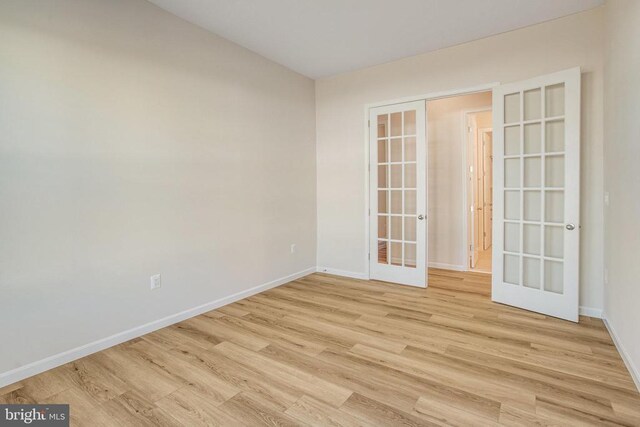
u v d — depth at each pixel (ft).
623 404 5.95
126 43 8.52
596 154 9.63
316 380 6.84
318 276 15.01
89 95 7.84
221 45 11.05
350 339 8.71
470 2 9.21
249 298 12.03
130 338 8.75
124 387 6.65
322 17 9.91
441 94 12.25
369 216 14.23
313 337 8.85
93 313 8.04
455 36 11.20
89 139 7.86
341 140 14.80
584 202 9.86
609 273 8.95
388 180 13.61
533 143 10.37
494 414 5.73
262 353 8.00
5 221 6.67
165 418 5.75
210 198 10.77
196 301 10.42
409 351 8.02
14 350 6.84
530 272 10.64
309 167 15.16
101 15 8.02
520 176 10.59
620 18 7.65
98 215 8.06
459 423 5.53
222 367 7.38
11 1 6.66
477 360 7.55
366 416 5.74
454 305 11.12
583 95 9.77
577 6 9.46
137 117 8.79
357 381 6.79
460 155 15.47
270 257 13.16
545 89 9.99
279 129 13.48
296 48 12.01
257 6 9.28
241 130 11.80
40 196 7.12
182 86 9.87
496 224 11.13
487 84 11.32
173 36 9.62
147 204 9.06
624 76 7.37
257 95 12.44
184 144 9.96
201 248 10.53
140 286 8.97
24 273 6.93
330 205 15.29
